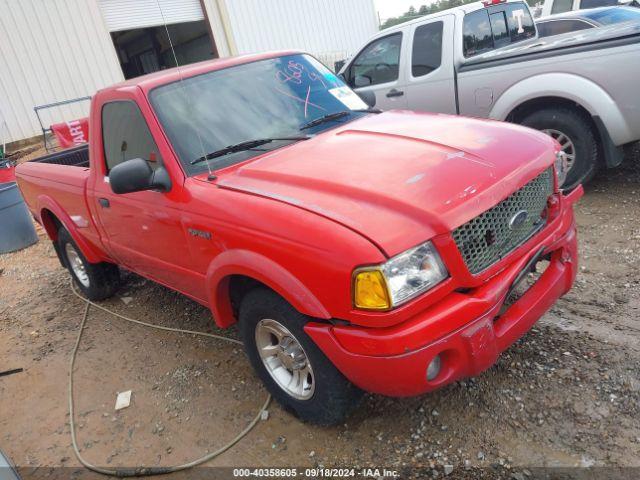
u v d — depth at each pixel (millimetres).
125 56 22047
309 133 3406
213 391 3422
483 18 6152
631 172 5590
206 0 16078
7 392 3953
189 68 3568
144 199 3332
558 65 4879
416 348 2188
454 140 2879
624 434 2463
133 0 14891
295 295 2406
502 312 2936
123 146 3578
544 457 2436
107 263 4926
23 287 6039
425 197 2348
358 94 4180
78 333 4625
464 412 2783
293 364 2777
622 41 4473
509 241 2568
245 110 3430
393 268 2160
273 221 2486
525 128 3143
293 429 2941
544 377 2895
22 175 5227
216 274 2852
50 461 3123
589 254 4102
